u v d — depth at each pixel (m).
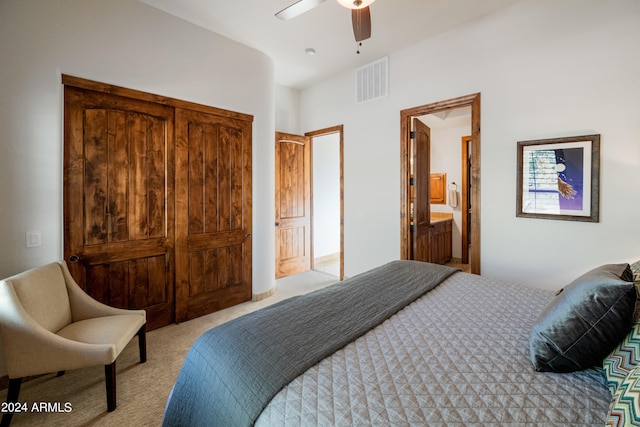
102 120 2.46
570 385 0.95
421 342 1.22
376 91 3.76
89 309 2.11
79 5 2.28
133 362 2.25
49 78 2.15
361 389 0.93
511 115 2.71
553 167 2.50
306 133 4.79
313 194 5.26
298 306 1.55
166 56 2.77
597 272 1.16
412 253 3.59
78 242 2.36
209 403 1.08
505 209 2.77
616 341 0.94
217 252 3.27
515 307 1.57
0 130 1.97
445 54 3.12
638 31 2.13
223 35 3.19
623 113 2.19
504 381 0.97
